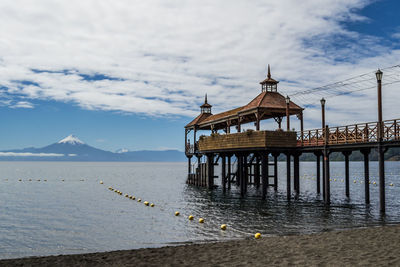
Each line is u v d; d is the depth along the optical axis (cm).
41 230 2364
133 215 2884
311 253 1295
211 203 3394
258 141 3206
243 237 1966
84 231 2316
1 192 4997
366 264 1103
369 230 1664
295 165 3366
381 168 2398
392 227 1706
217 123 4762
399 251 1238
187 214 2816
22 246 1978
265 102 3569
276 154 3344
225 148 3734
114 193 4784
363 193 4169
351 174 9369
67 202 3800
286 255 1294
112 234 2212
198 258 1327
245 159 4334
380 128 2347
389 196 3788
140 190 5062
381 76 2355
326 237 1567
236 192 4244
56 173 12138
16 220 2730
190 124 5578
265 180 3341
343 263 1133
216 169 12444
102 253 1467
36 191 5153
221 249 1455
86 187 5862
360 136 2572
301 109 3566
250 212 2766
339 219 2375
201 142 4503
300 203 3180
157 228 2328
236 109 4350
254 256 1310
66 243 2031
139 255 1409
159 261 1308
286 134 3203
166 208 3195
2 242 2064
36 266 1294
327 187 2952
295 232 2031
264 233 2033
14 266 1300
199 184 5238
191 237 2034
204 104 5719
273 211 2777
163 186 5712
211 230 2181
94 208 3325
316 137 2995
